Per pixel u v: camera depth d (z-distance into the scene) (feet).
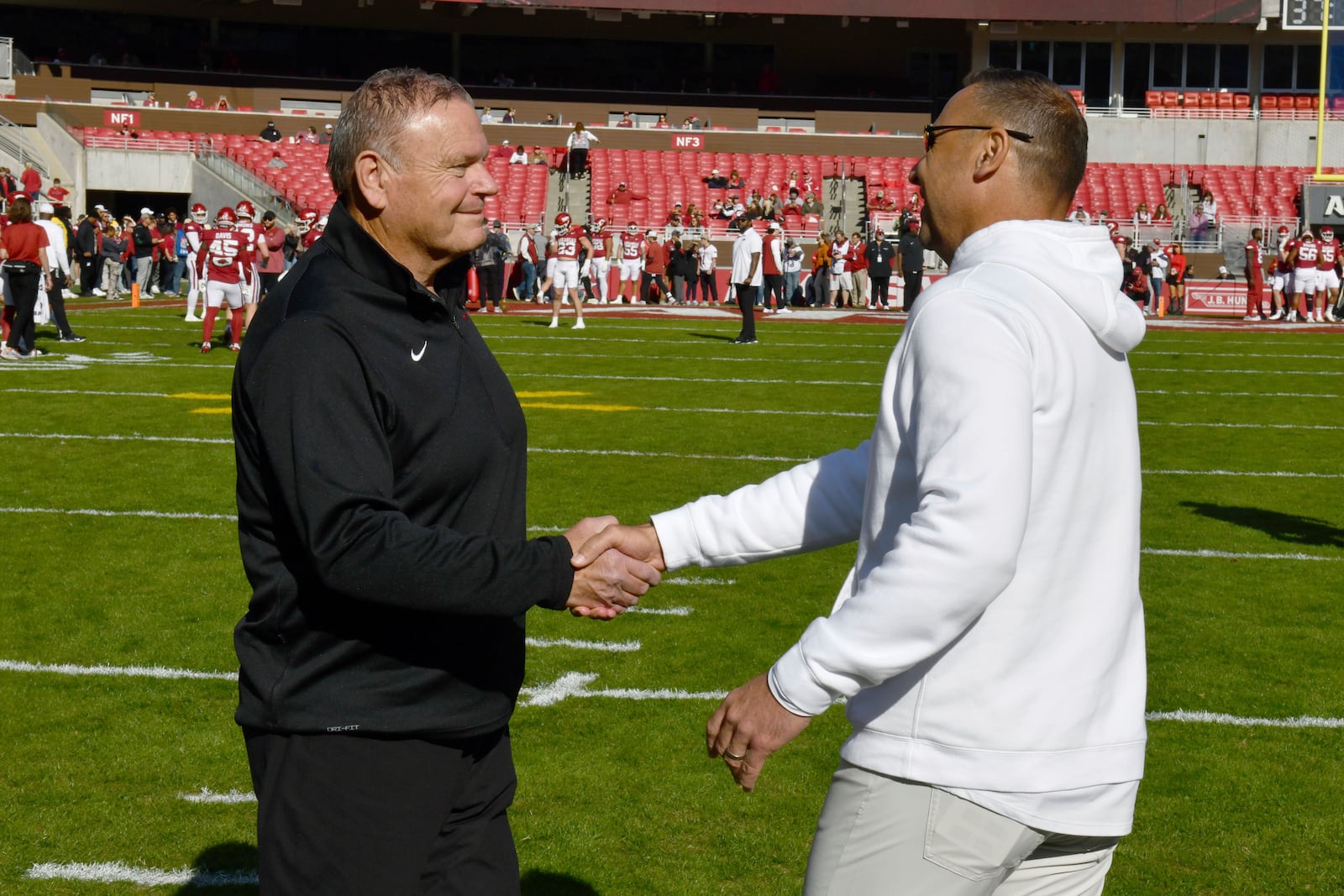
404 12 138.62
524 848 12.35
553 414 39.34
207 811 13.14
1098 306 6.73
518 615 7.31
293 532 7.23
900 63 145.18
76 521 25.18
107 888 11.56
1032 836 6.64
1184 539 25.25
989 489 6.10
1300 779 14.08
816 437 36.01
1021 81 7.19
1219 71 134.92
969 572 6.10
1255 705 16.33
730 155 129.39
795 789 13.85
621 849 12.40
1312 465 33.50
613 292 103.91
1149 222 118.62
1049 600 6.63
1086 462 6.73
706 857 12.28
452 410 7.54
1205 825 12.98
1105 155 132.67
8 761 14.20
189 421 36.63
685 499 27.45
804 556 23.79
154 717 15.51
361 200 7.54
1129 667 6.96
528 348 59.31
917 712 6.64
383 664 7.31
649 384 46.96
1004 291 6.58
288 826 7.28
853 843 6.82
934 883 6.62
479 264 82.64
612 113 138.82
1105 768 6.73
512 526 8.05
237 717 7.55
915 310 6.79
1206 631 19.38
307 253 7.67
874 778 6.81
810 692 6.51
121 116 125.18
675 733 15.23
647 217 121.08
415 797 7.41
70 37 138.82
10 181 88.07
